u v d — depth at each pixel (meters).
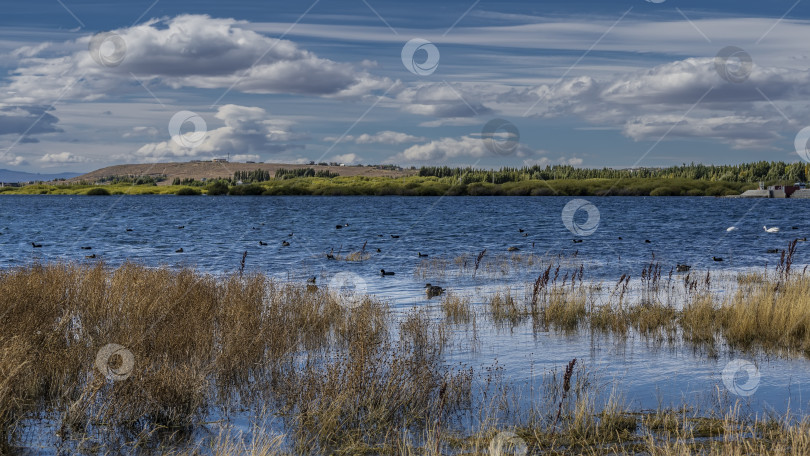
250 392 10.33
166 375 9.51
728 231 61.19
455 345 14.06
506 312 17.80
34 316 12.10
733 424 8.84
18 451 7.88
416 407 9.59
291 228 66.62
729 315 16.02
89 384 9.23
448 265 31.42
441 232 60.97
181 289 16.19
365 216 95.75
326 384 9.59
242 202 168.88
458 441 8.35
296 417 9.10
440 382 10.40
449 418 9.34
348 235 56.09
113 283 16.30
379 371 10.65
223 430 8.80
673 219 85.88
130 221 80.44
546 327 16.05
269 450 7.91
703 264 32.22
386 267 31.17
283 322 14.44
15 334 10.62
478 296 21.25
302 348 13.23
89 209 124.00
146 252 39.75
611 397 9.54
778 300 15.59
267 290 18.61
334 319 16.05
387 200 190.00
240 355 11.30
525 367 12.16
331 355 12.54
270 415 9.42
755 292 17.17
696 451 7.85
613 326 15.79
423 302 20.14
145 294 14.97
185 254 38.28
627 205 141.88
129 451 8.01
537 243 47.38
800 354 13.02
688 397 10.19
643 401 9.99
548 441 8.32
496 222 80.31
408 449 7.91
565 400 10.04
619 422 8.92
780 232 60.12
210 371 10.79
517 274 27.81
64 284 15.65
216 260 34.53
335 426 8.80
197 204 153.12
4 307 12.20
